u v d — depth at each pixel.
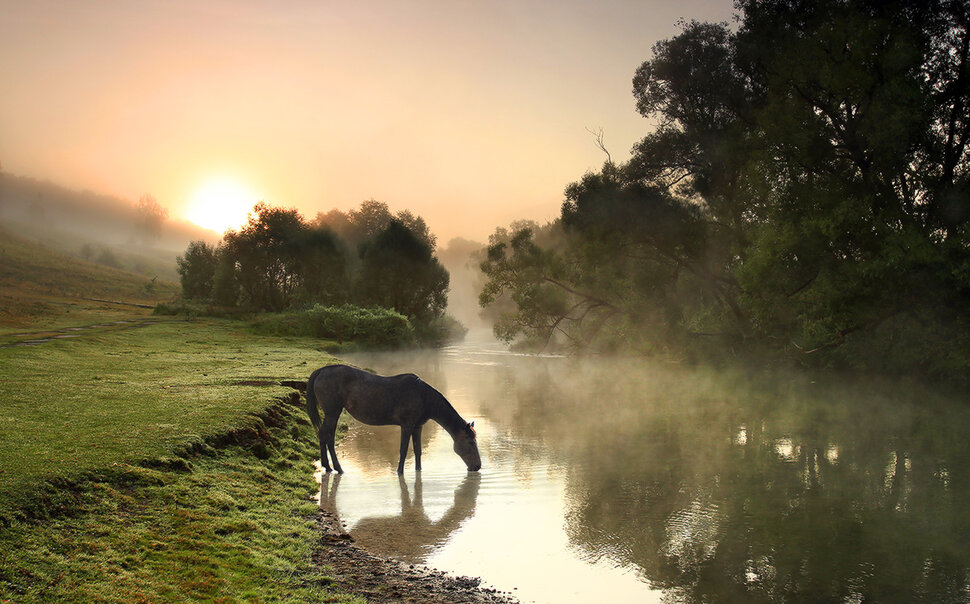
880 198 28.06
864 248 27.64
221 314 65.12
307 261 73.69
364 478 12.72
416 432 13.76
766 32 32.53
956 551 9.02
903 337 29.17
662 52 41.19
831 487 12.37
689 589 7.73
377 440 16.67
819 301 29.97
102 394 15.12
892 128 25.80
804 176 30.78
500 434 17.88
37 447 9.66
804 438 17.22
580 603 7.29
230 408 14.21
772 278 30.31
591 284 46.62
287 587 7.02
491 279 49.97
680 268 41.22
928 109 26.42
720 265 39.56
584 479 12.90
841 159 30.50
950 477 13.09
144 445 10.38
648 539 9.45
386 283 69.75
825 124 29.02
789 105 30.23
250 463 11.75
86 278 100.75
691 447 16.11
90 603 5.84
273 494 10.41
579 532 9.74
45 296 73.19
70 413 12.51
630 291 43.62
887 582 7.96
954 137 29.48
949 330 26.75
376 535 9.42
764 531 9.84
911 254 24.67
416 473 13.29
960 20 27.94
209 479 10.06
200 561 7.19
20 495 7.49
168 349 31.70
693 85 39.16
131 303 79.62
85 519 7.57
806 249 28.81
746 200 36.62
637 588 7.74
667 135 41.50
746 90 38.53
